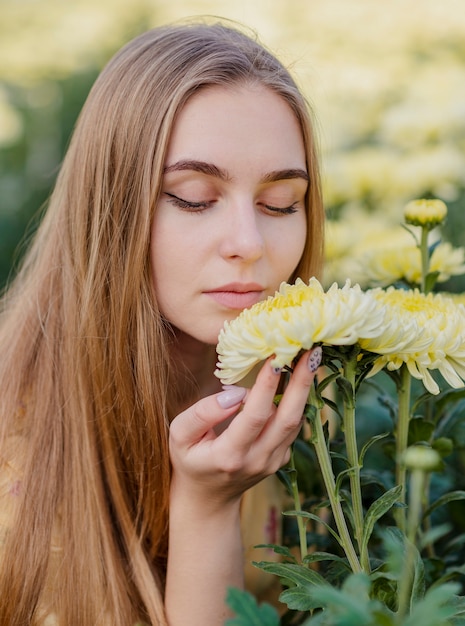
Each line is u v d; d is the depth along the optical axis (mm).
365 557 699
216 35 892
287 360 668
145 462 921
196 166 825
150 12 3795
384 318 677
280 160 838
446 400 864
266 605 564
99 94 914
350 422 706
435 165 1857
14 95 4312
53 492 929
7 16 3975
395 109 2240
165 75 855
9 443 957
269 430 752
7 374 994
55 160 4320
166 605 852
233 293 836
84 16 3943
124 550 935
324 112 2451
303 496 1026
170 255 848
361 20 2637
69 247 956
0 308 1193
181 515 831
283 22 2758
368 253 961
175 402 965
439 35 2602
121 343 899
